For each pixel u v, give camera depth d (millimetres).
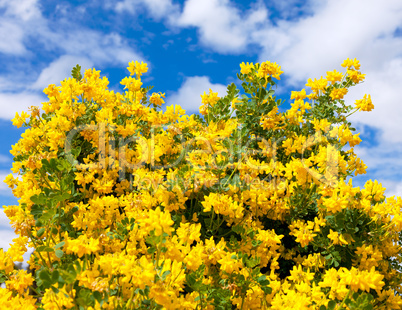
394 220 3906
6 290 2592
